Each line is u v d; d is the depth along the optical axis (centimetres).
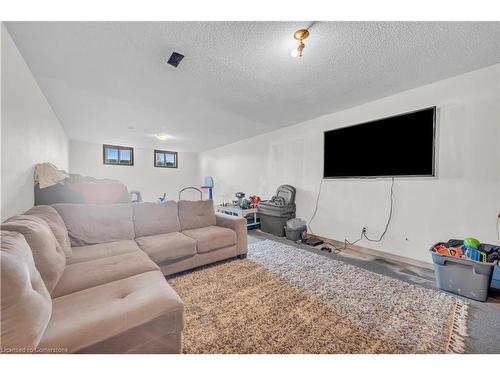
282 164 418
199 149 684
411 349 117
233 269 224
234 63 192
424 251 236
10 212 160
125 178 616
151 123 386
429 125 228
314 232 355
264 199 463
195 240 215
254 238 354
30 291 76
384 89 245
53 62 190
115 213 214
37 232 117
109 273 134
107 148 587
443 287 182
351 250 295
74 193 230
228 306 158
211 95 263
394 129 256
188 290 180
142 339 93
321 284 192
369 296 172
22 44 165
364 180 289
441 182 224
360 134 290
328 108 307
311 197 361
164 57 183
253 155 495
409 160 243
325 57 182
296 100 278
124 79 222
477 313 149
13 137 165
